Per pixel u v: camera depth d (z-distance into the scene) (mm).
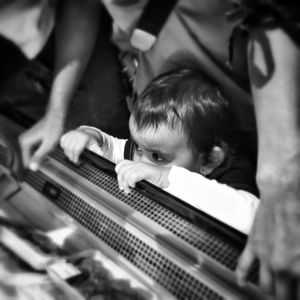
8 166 1462
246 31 1114
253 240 957
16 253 1167
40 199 1412
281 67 1057
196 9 1281
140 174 1310
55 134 1339
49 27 1227
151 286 1080
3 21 1100
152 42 1250
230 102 1529
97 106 1648
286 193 984
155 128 1526
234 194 1444
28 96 1465
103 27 1444
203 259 1022
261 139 1088
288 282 870
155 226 1139
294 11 972
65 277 1072
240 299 930
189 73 1526
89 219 1271
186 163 1620
